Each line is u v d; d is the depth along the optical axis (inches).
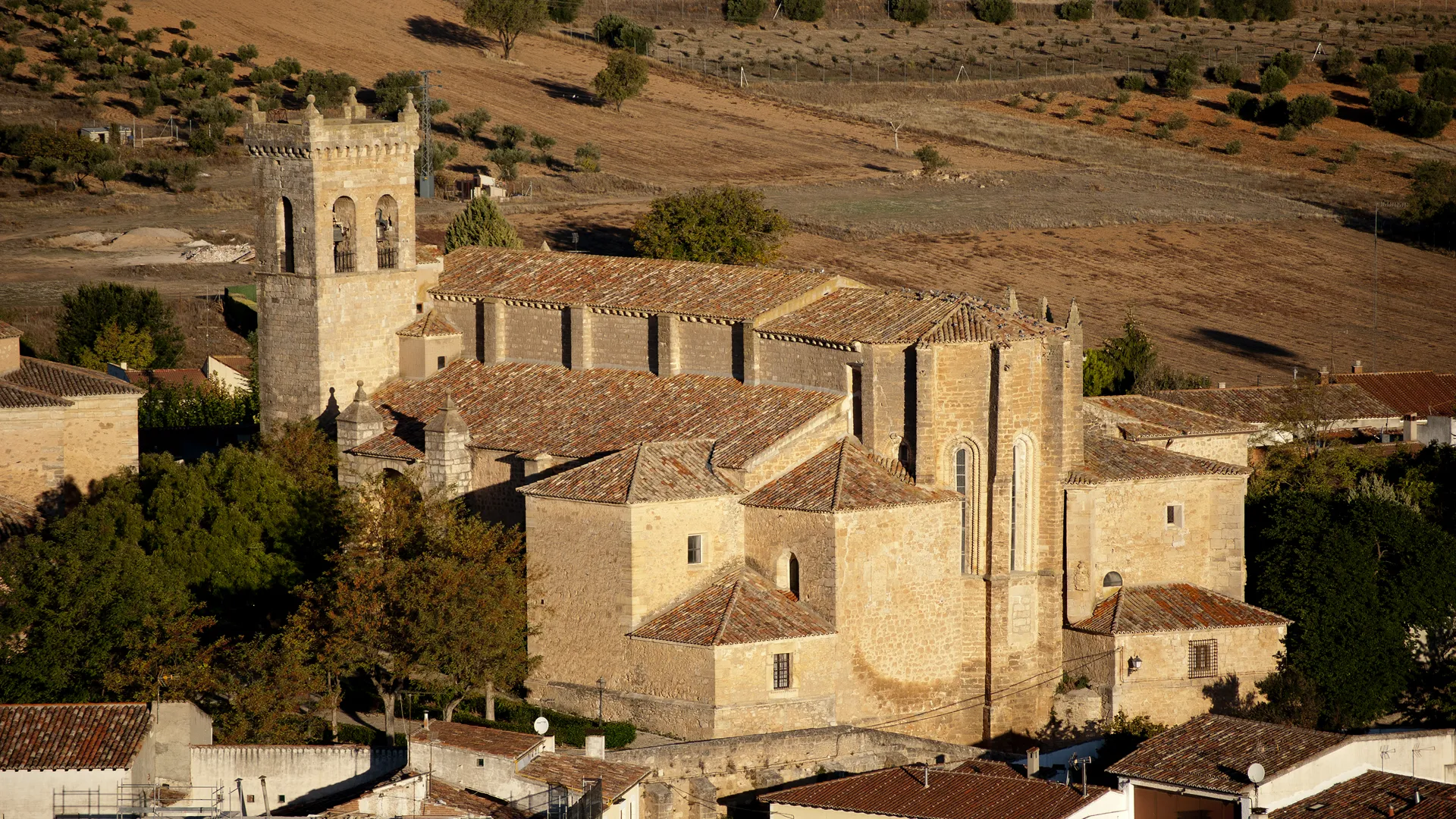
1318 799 6929.1
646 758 7460.6
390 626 7726.4
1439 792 6855.3
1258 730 7253.9
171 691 7401.6
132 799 6594.5
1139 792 7012.8
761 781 7691.9
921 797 7003.0
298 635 7805.1
